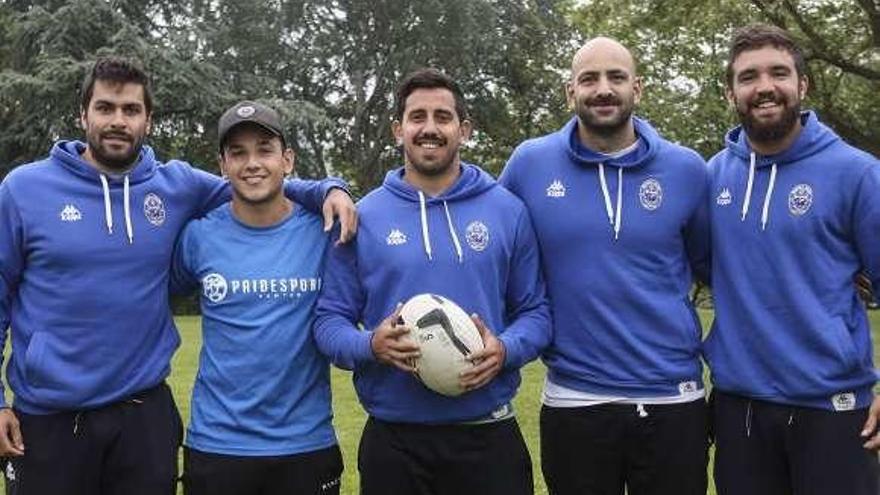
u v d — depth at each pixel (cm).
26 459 442
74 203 444
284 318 452
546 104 4247
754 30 447
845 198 433
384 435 452
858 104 2562
